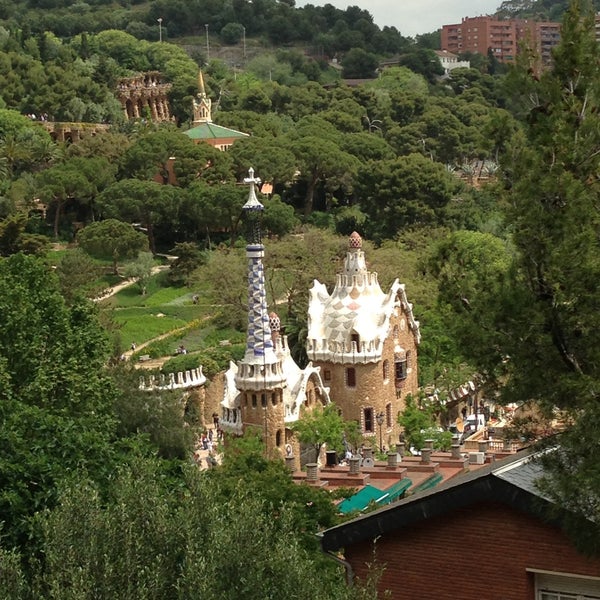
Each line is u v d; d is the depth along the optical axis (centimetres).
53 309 7231
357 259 11538
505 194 3600
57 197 19900
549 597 3378
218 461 10000
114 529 3484
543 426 3597
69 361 6912
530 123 3675
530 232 3431
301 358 13912
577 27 3638
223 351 14512
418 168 19850
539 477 3388
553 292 3441
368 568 3491
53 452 4572
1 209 19425
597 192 3569
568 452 3288
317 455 10125
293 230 19862
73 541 3447
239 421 9938
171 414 8594
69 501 3531
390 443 11212
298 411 10025
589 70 3612
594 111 3591
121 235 18350
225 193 19525
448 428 11075
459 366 11881
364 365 11200
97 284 17275
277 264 15400
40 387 6506
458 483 3472
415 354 11912
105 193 19862
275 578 3459
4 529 4106
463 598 3428
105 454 4688
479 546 3406
